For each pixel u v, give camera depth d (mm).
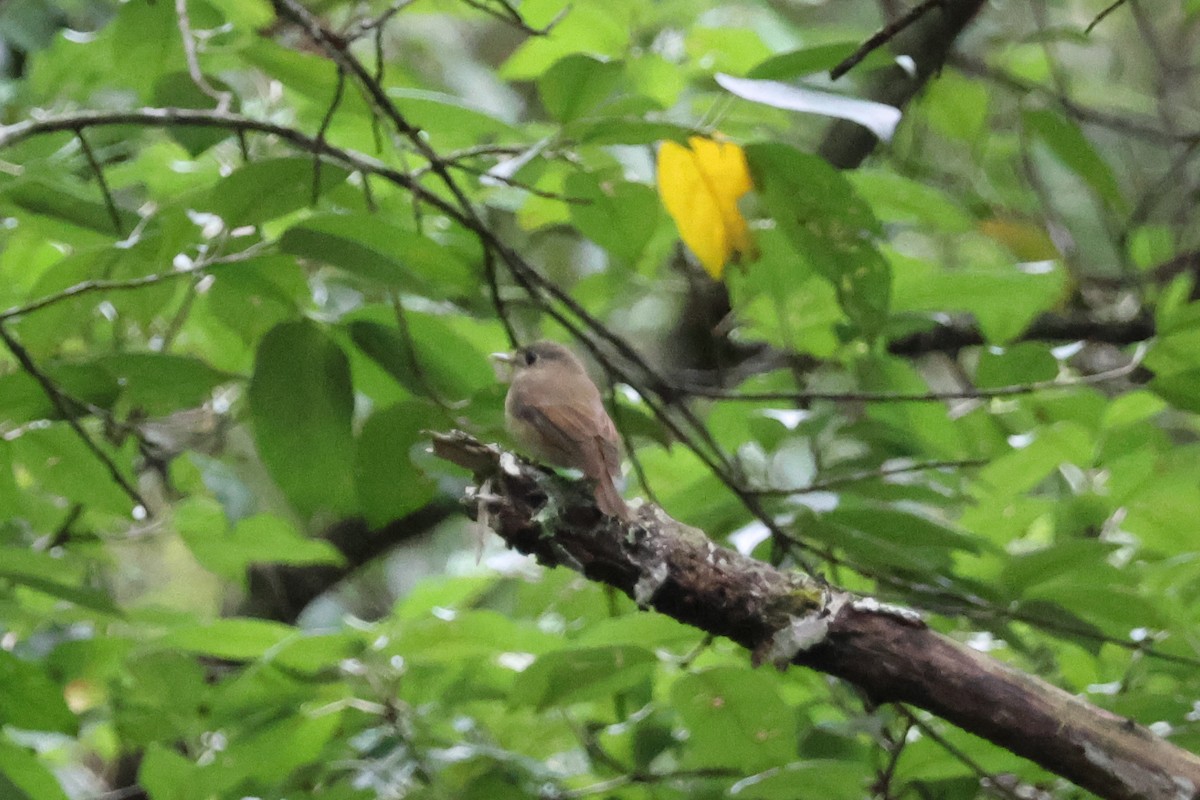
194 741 10172
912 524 7980
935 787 9039
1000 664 6465
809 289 10047
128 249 8086
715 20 12555
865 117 6363
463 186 10742
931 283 9453
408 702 9688
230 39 10133
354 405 7965
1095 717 6355
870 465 9406
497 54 18688
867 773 8133
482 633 8148
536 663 7543
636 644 7887
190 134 8000
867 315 8047
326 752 9227
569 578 9773
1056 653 9727
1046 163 14117
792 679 9359
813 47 7129
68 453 8812
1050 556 7969
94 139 11336
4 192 8750
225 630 8688
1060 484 11062
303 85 8586
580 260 15492
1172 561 8859
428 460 8805
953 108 11781
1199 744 7770
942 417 10023
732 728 7965
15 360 9883
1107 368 13164
